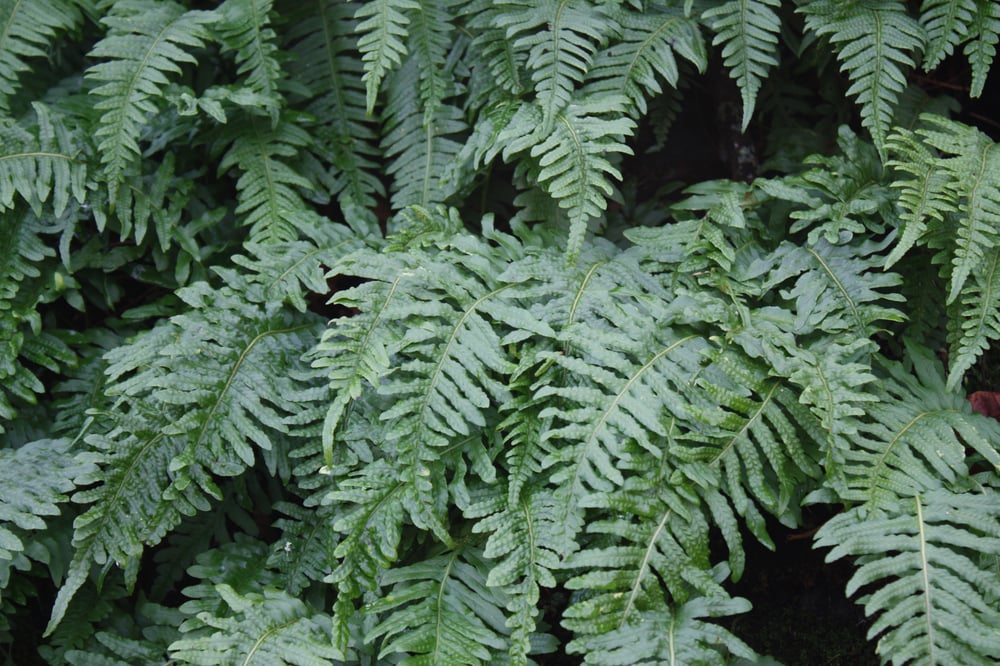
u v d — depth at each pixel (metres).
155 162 2.70
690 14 2.54
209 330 2.15
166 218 2.53
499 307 2.09
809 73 3.00
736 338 2.04
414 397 2.01
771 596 2.46
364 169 2.97
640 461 1.92
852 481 1.92
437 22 2.63
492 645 1.89
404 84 2.74
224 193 2.80
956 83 3.01
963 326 2.01
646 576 1.87
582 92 2.43
